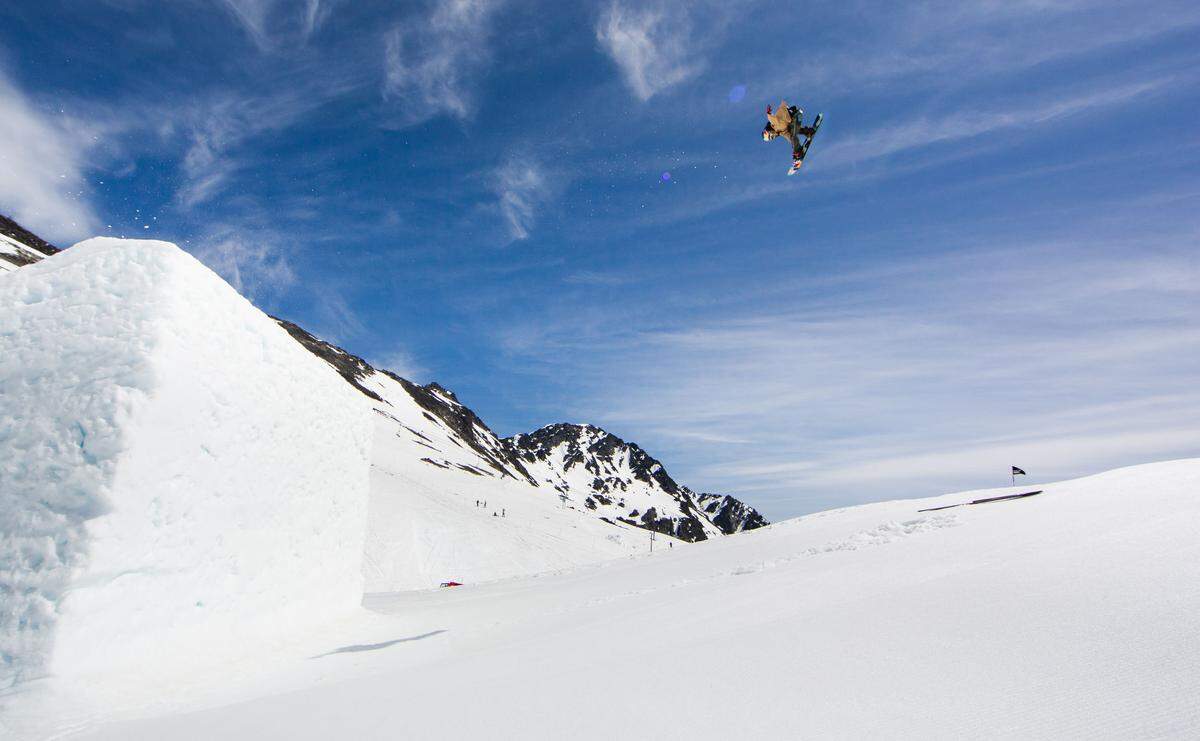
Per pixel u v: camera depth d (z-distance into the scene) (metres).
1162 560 6.16
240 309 11.94
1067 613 5.19
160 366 9.52
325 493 13.91
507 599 18.25
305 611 12.75
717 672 5.24
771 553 17.02
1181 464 14.07
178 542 9.66
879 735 3.65
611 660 6.29
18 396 9.23
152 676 8.69
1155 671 3.86
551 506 111.50
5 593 7.98
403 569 49.75
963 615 5.66
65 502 8.53
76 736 6.71
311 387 13.66
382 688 6.95
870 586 7.75
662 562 21.84
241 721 6.20
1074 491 13.52
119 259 10.66
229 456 10.84
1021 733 3.43
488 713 5.11
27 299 10.33
